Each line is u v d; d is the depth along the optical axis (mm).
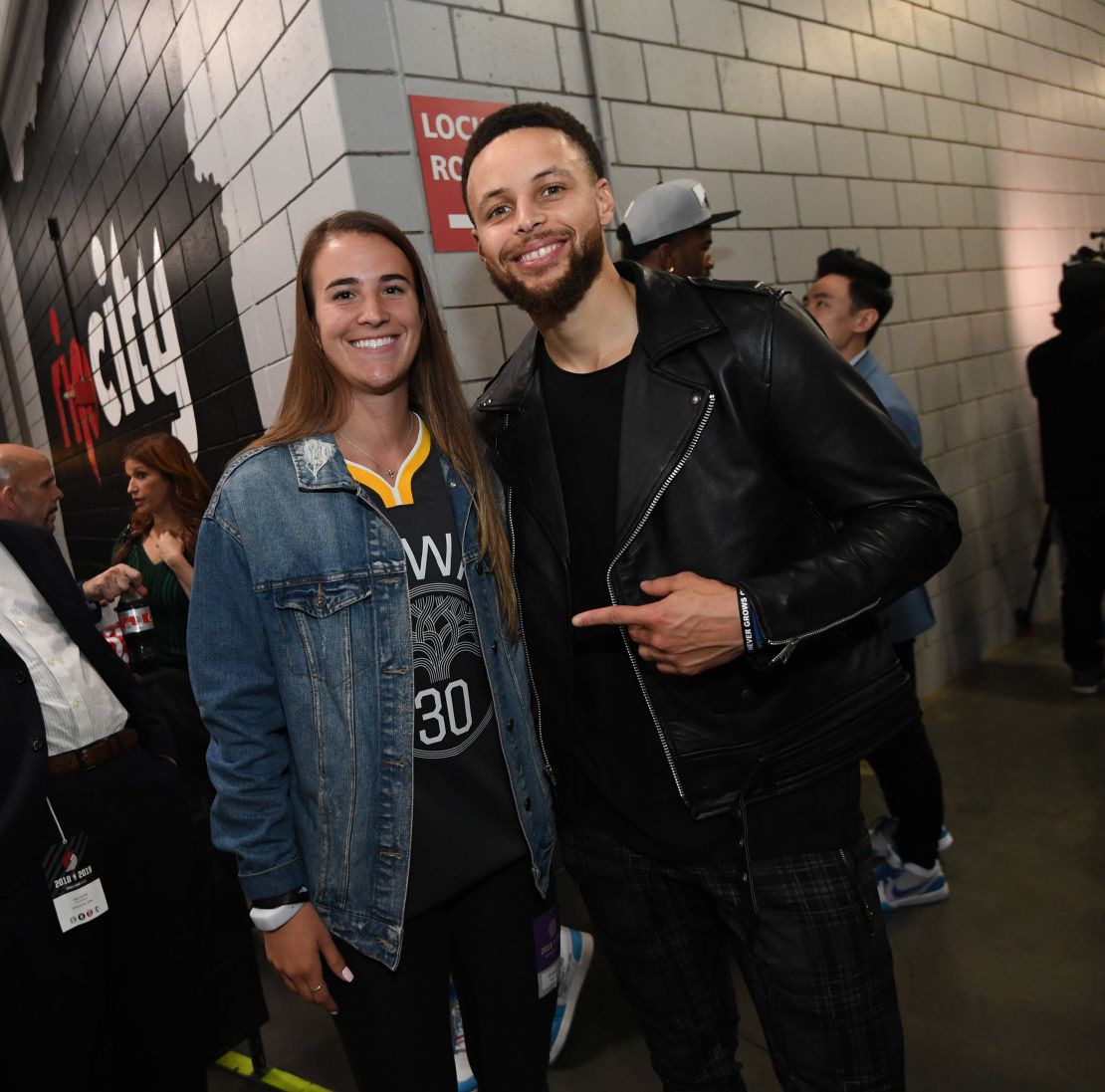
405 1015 1094
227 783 1047
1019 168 4164
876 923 1088
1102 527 3029
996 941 1950
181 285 2859
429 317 1174
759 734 1067
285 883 1055
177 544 2355
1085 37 4699
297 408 1116
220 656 1043
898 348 3396
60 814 1424
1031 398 4242
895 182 3385
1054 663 3578
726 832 1096
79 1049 1427
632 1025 1850
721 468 1049
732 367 1047
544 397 1186
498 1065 1159
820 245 3037
